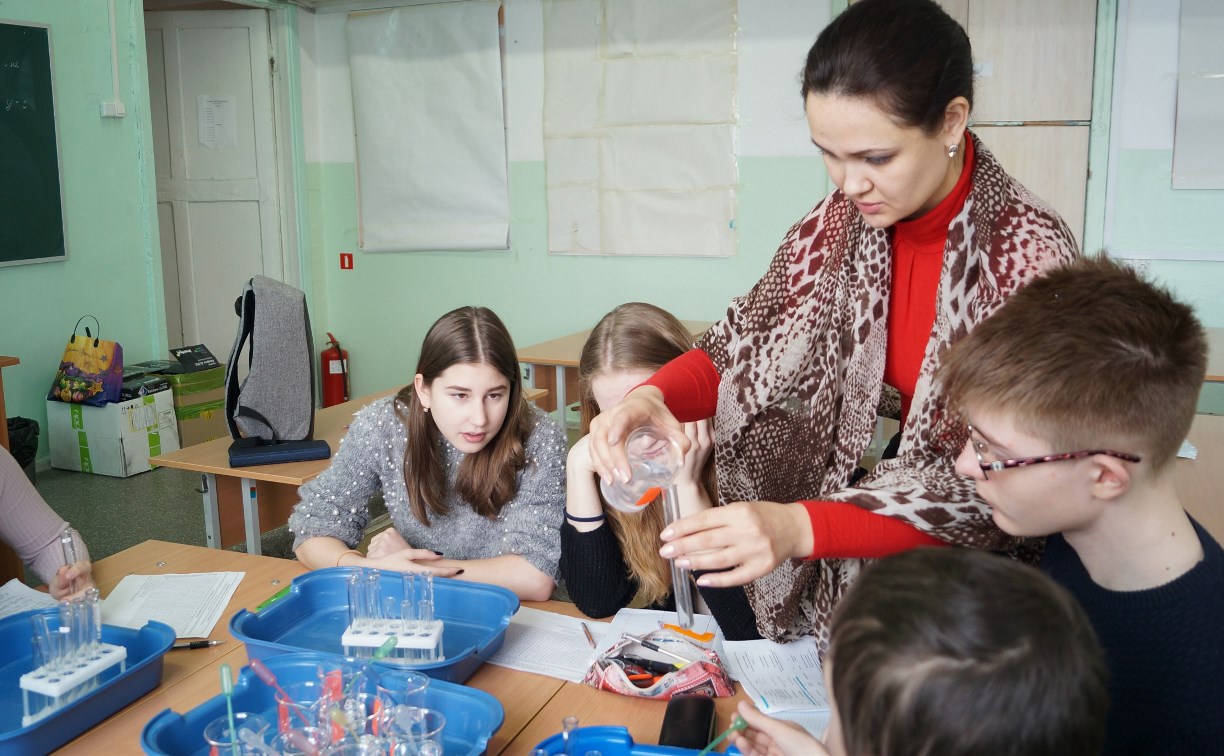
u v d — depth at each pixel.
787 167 5.17
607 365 1.82
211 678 1.42
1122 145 4.62
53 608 1.44
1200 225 4.57
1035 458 0.89
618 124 5.47
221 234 6.17
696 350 1.49
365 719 1.17
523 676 1.43
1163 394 0.85
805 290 1.36
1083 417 0.86
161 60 6.04
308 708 1.24
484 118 5.77
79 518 4.15
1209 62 4.42
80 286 4.90
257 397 2.87
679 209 5.43
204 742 1.20
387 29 5.90
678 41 5.26
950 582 0.67
